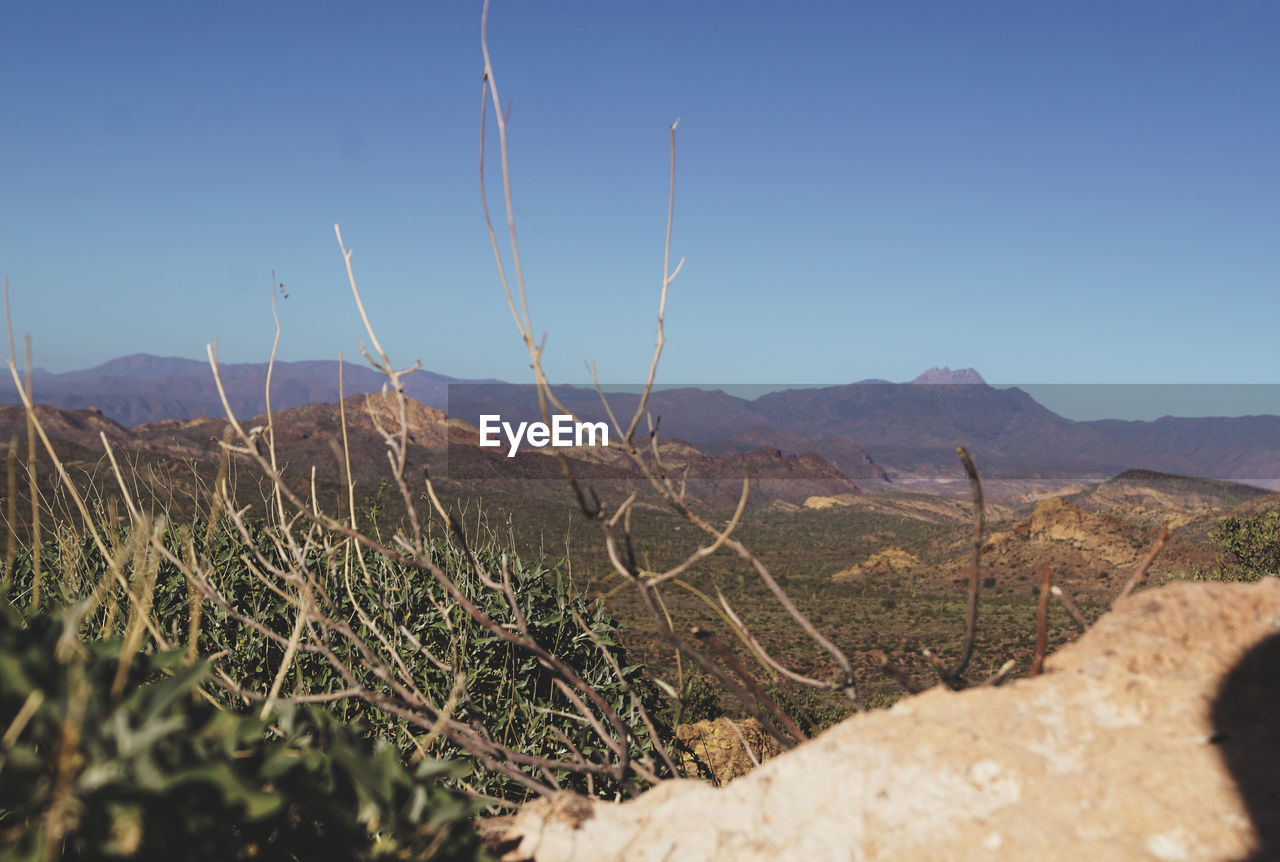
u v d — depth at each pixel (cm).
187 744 98
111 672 117
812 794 122
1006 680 145
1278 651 129
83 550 289
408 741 264
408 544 194
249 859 112
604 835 136
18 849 92
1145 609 144
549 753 289
